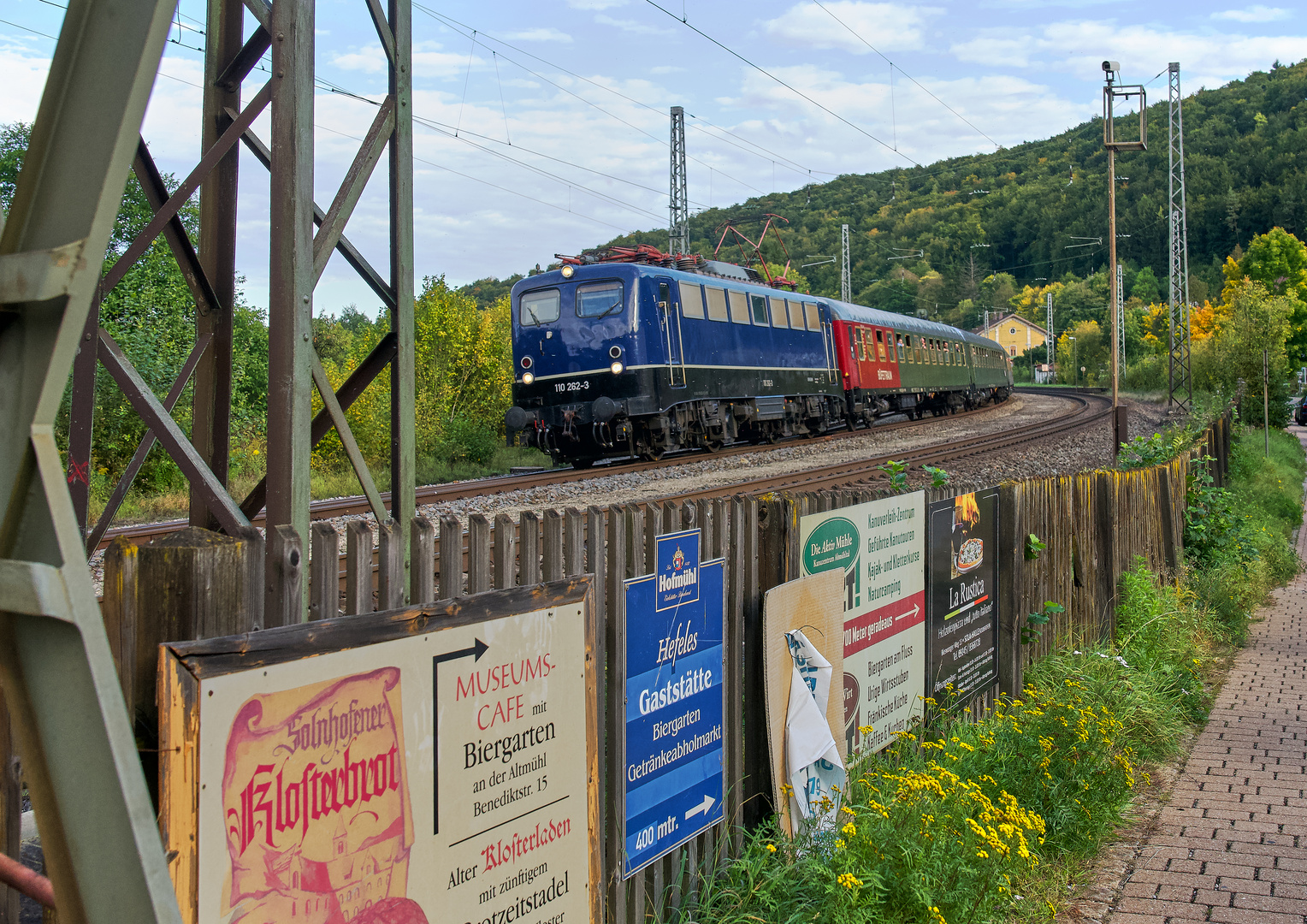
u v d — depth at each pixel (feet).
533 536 10.37
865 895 12.75
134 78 3.84
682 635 12.16
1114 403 61.26
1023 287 411.34
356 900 7.52
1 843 6.82
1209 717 23.29
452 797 8.44
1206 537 38.63
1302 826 17.15
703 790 12.69
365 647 7.56
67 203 4.01
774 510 14.16
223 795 6.55
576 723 9.91
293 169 10.84
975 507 20.62
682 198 107.14
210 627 7.15
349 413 68.08
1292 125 442.91
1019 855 13.83
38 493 3.96
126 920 3.97
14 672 4.20
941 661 19.30
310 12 10.98
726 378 66.54
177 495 50.19
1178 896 14.65
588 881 10.11
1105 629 28.22
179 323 56.80
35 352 3.96
